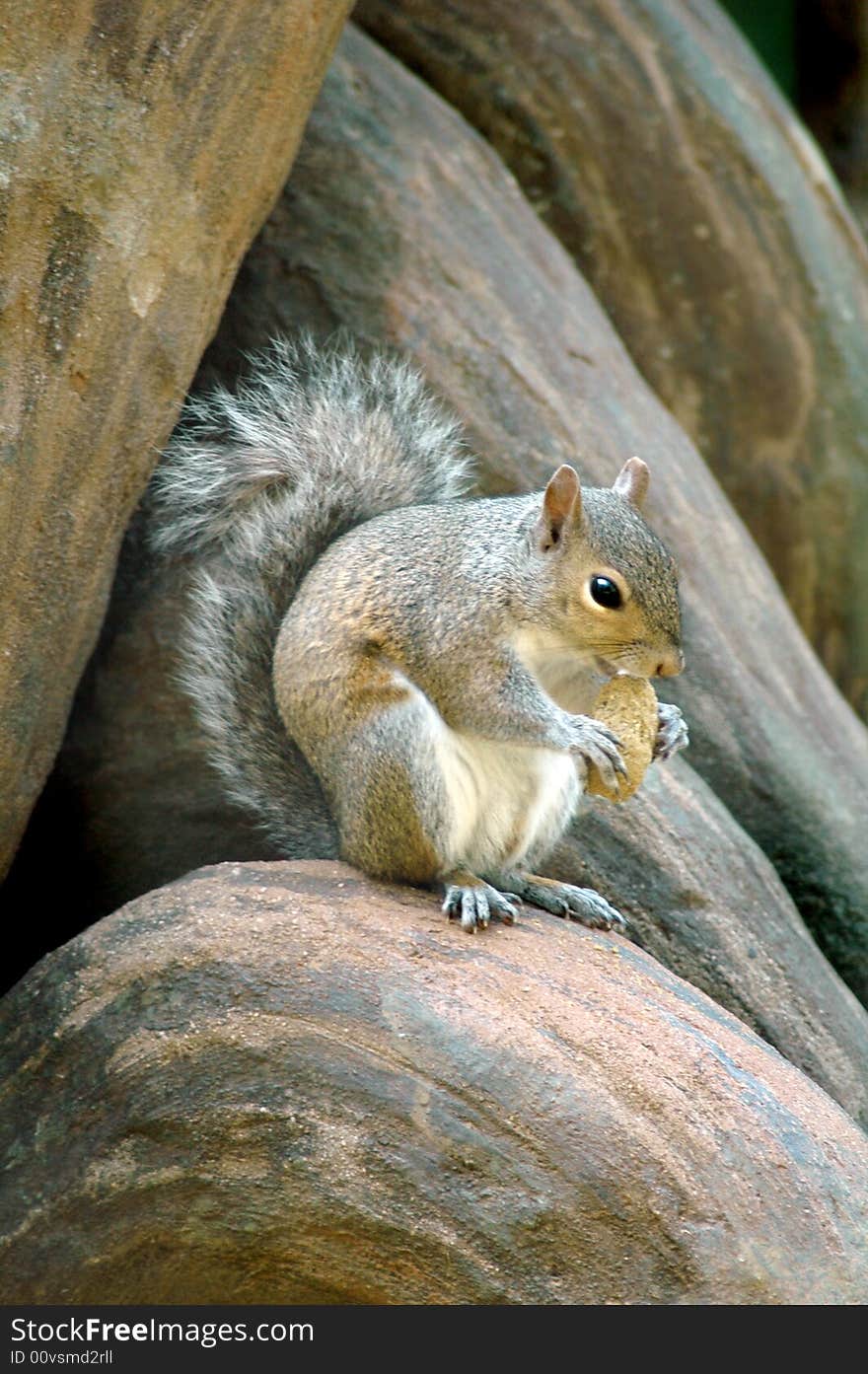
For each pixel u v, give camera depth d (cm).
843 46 2250
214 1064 838
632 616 943
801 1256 768
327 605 1002
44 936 1263
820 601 1800
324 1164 810
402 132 1430
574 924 977
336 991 836
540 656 979
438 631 964
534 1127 788
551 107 1683
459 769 964
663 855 1191
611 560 945
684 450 1502
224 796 1231
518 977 851
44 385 926
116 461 1006
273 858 1231
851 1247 777
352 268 1341
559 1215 775
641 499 1057
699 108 1719
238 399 1181
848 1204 791
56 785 1244
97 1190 846
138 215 961
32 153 891
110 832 1246
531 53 1681
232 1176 827
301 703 998
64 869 1255
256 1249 827
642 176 1703
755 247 1730
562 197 1691
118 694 1244
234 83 1005
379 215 1365
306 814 1065
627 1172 775
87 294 937
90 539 1005
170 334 1020
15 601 959
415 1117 802
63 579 992
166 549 1230
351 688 966
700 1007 897
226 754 1077
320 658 987
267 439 1113
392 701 952
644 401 1502
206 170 1011
